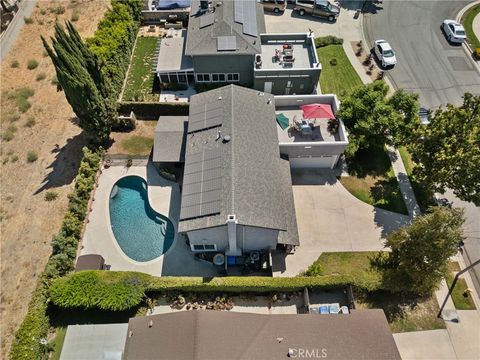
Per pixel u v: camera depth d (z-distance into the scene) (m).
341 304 32.78
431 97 47.56
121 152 43.25
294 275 34.22
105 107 40.69
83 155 42.09
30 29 57.34
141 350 26.88
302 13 58.12
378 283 31.84
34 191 39.81
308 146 37.88
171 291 32.75
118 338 30.20
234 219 29.22
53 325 31.56
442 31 55.56
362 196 39.34
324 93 48.09
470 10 58.69
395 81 49.47
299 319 28.50
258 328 27.84
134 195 40.06
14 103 47.81
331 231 36.97
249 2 49.97
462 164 32.81
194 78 48.66
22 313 32.44
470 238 36.28
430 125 35.84
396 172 41.03
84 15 59.34
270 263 33.66
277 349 26.69
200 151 35.09
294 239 34.00
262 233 32.06
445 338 30.97
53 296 30.58
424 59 51.91
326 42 53.59
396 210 38.31
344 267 34.62
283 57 46.28
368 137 39.00
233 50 44.59
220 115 36.81
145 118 46.50
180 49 50.00
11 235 36.75
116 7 51.84
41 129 45.19
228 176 32.06
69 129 45.22
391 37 54.97
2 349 30.73
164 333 27.47
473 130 33.19
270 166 34.31
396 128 37.50
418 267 30.95
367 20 57.53
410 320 31.83
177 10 57.47
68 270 33.59
